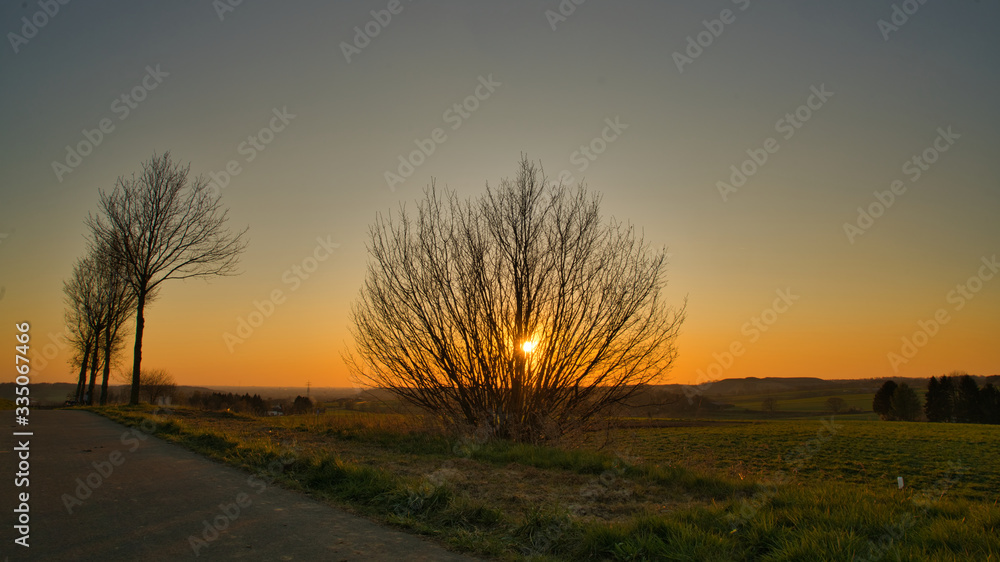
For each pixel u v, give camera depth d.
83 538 5.38
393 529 6.14
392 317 16.17
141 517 6.19
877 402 74.94
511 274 15.66
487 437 14.09
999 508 6.16
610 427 14.79
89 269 38.72
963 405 72.31
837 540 5.05
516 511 7.04
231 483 8.23
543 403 15.07
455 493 7.74
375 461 10.62
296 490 7.92
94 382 39.91
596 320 15.32
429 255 16.16
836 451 31.45
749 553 5.27
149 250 28.27
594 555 5.46
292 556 5.03
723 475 9.12
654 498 7.85
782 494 6.94
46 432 14.90
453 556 5.29
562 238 15.79
